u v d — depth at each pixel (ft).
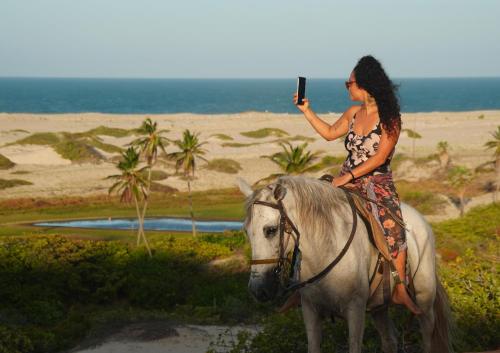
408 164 259.39
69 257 139.03
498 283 31.83
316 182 17.37
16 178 261.24
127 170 178.29
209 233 178.50
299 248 16.69
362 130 18.28
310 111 20.02
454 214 196.13
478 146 314.55
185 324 91.97
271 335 33.42
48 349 89.97
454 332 22.36
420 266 19.69
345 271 16.96
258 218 16.07
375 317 20.43
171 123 461.37
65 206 233.96
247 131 408.46
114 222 213.25
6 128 414.21
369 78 17.78
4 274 126.62
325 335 30.89
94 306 127.34
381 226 18.07
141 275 133.80
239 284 124.98
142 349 80.64
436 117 499.51
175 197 247.50
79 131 410.31
